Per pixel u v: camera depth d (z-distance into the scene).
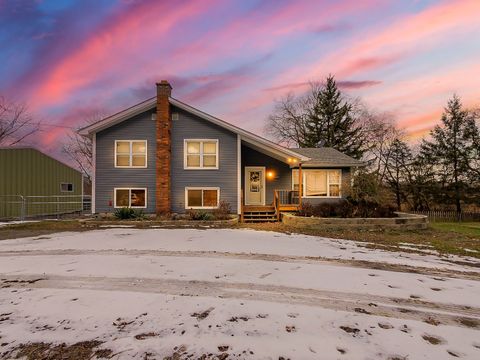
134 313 3.47
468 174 27.59
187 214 13.69
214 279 4.83
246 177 16.67
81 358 2.58
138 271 5.24
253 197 16.61
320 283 4.70
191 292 4.21
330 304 3.85
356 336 3.01
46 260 6.00
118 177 14.07
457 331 3.16
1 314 3.43
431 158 29.52
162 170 13.68
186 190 14.24
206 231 10.50
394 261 6.39
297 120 37.38
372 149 34.75
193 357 2.61
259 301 3.90
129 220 12.52
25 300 3.84
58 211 19.31
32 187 18.22
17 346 2.76
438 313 3.64
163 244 7.84
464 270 5.77
